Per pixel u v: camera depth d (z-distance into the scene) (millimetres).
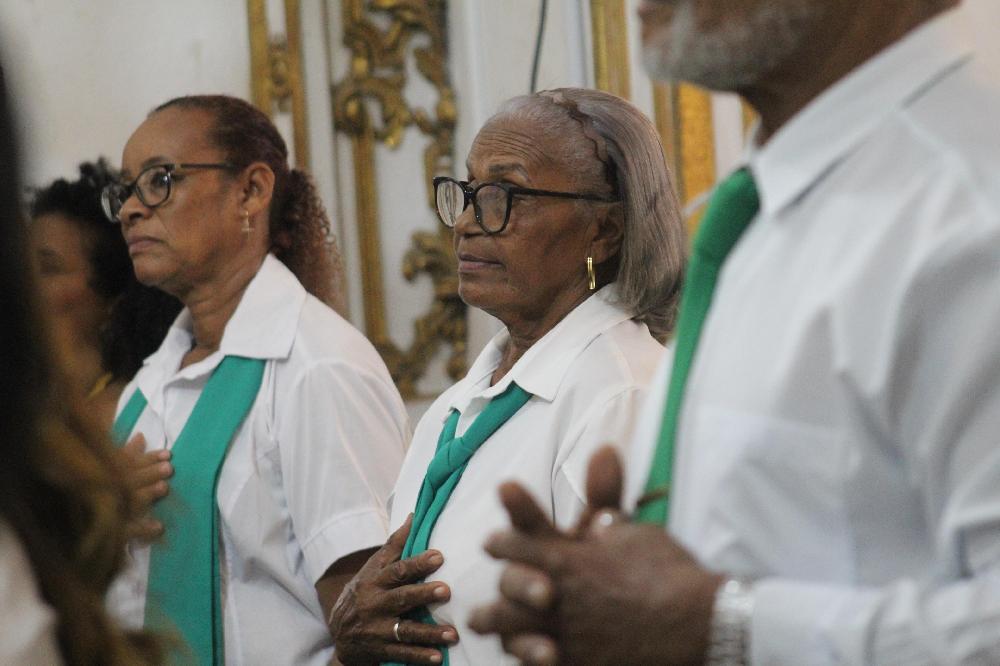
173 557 3473
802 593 1701
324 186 5449
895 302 1701
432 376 5602
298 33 5348
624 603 1759
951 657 1582
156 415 3768
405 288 5594
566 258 2959
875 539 1760
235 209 3768
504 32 5410
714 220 2049
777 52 1913
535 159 2924
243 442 3531
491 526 2787
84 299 4379
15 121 1682
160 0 5152
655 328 3031
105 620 1756
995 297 1641
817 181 1880
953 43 1873
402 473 3211
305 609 3510
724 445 1842
